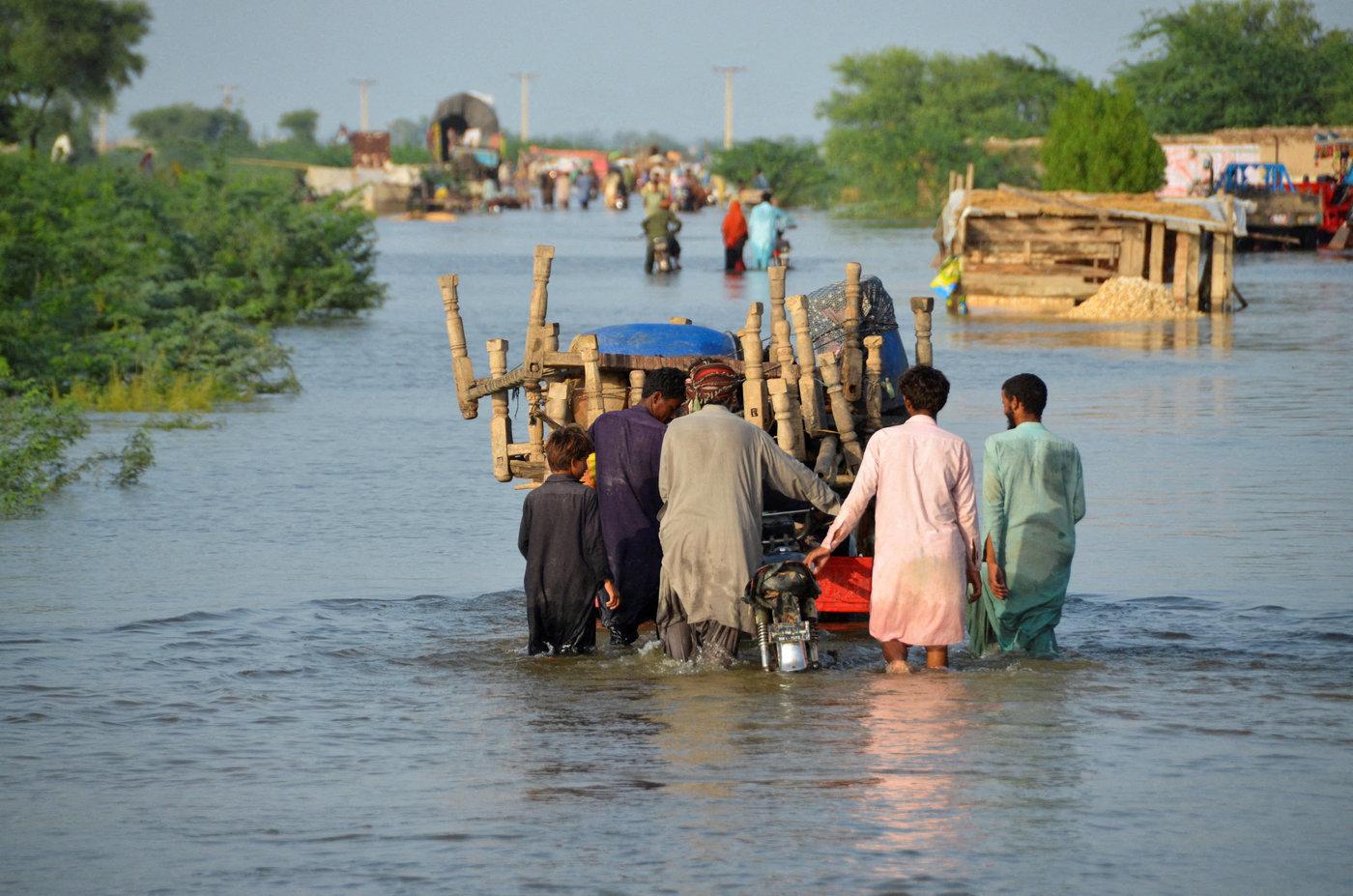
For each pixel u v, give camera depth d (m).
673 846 21.47
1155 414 63.84
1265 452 54.56
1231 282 111.81
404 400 71.56
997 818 22.44
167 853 21.39
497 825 22.31
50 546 42.16
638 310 110.12
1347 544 40.75
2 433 52.44
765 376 34.88
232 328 77.31
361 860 21.08
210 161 118.50
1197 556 39.72
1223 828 22.02
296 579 38.50
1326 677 29.84
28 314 72.25
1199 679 29.88
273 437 61.00
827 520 35.34
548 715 27.94
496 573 39.25
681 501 31.73
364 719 27.69
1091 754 25.31
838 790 23.66
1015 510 31.62
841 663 31.91
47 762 25.31
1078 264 115.88
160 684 29.83
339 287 108.00
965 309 112.12
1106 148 138.12
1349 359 83.44
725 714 27.94
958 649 33.28
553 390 35.88
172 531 44.22
